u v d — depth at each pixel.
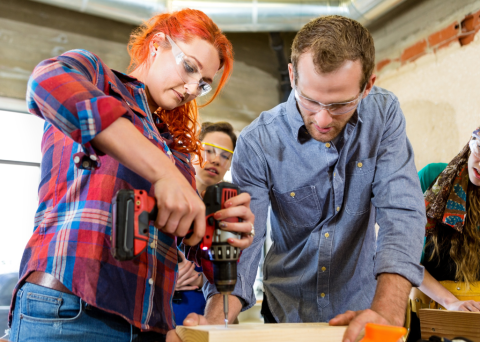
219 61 1.34
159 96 1.22
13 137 3.57
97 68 1.01
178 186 0.80
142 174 0.81
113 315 0.97
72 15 3.85
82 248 0.95
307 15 3.63
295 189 1.48
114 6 3.39
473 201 2.07
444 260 2.11
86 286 0.93
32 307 0.93
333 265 1.49
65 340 0.92
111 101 0.80
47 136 1.12
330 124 1.25
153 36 1.23
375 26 3.96
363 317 0.90
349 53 1.13
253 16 3.63
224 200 0.99
